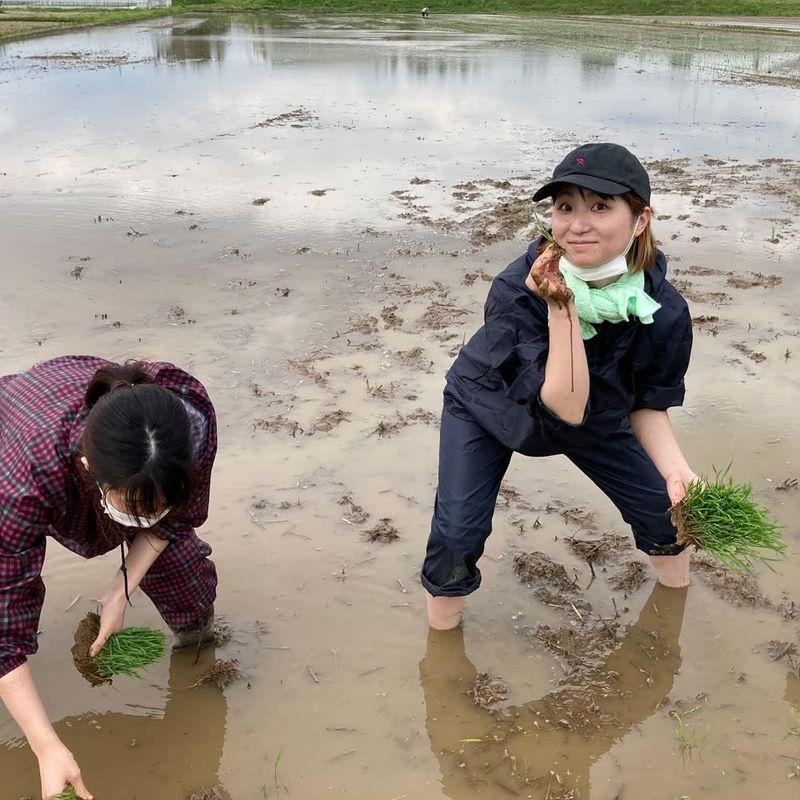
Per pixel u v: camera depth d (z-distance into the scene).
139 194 9.98
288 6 43.94
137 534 2.93
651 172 11.01
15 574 2.51
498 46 25.86
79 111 15.38
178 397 2.62
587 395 2.81
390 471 4.85
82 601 3.92
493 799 3.05
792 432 5.14
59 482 2.48
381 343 6.29
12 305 6.89
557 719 3.37
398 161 11.62
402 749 3.25
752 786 3.07
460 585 3.46
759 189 10.12
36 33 30.22
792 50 24.42
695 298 7.03
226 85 18.50
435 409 5.45
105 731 3.33
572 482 4.77
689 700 3.43
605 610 3.88
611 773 3.14
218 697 3.47
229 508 4.53
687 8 37.06
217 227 8.82
